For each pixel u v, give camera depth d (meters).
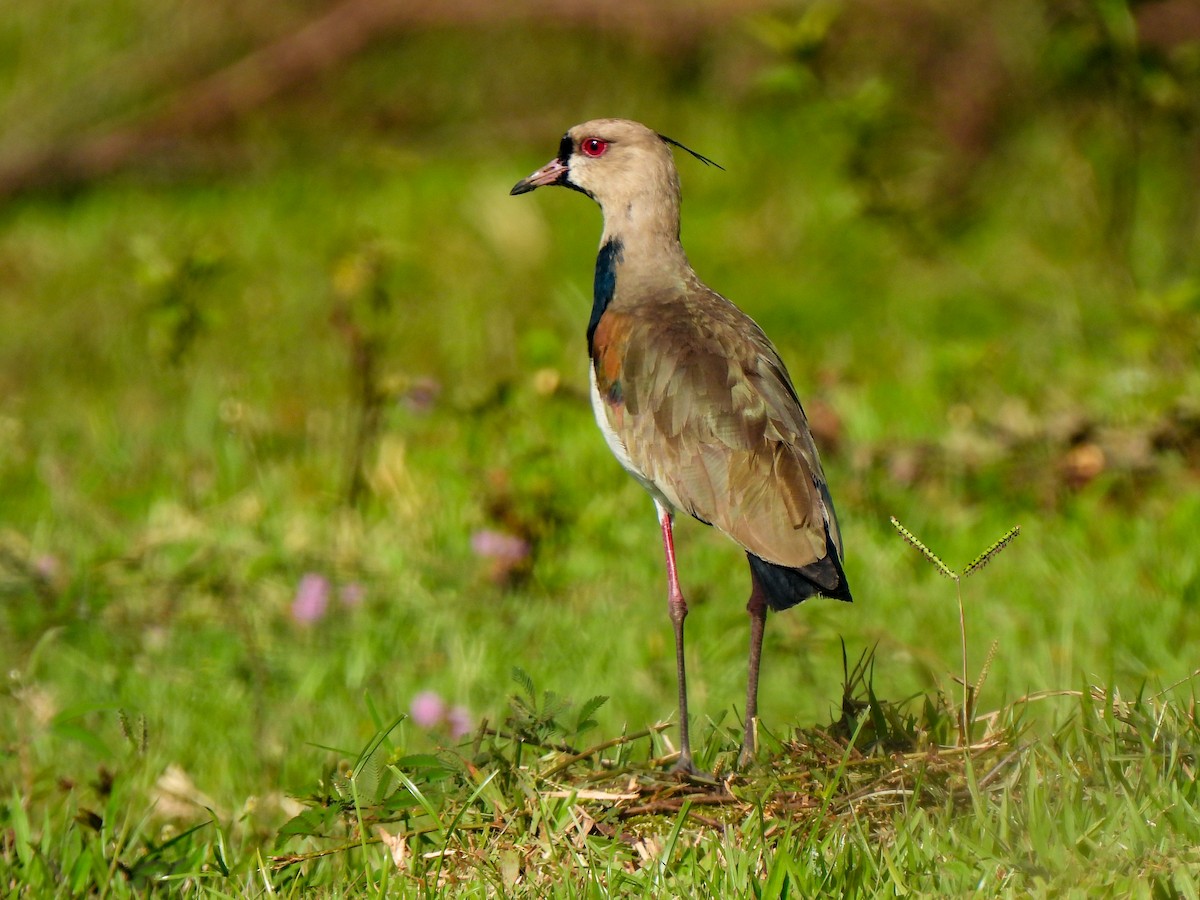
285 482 13.59
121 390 16.97
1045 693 7.91
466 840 7.26
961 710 7.78
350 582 11.66
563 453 13.56
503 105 24.59
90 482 13.98
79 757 9.43
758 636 8.28
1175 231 17.98
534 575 11.73
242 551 12.01
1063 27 16.78
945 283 18.30
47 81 25.31
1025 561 11.41
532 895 6.79
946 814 6.92
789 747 7.70
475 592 11.61
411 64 25.00
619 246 9.56
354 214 21.34
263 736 9.62
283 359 17.12
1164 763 6.91
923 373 15.39
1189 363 13.76
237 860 7.83
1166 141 19.50
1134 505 12.31
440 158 23.56
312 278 19.16
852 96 15.70
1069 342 15.85
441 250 19.88
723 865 6.84
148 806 8.70
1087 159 19.81
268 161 23.62
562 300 17.78
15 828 7.89
